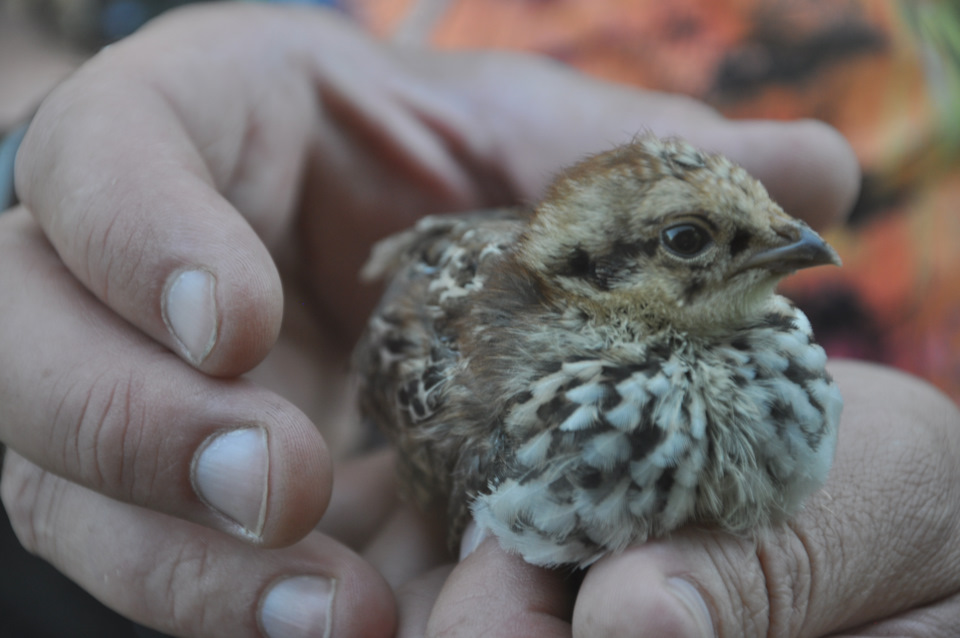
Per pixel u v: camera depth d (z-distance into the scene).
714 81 0.45
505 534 0.27
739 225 0.27
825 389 0.27
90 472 0.27
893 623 0.29
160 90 0.30
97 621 0.35
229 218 0.27
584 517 0.27
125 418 0.27
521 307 0.28
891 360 0.42
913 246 0.42
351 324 0.39
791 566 0.28
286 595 0.28
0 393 0.27
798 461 0.27
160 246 0.27
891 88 0.43
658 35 0.47
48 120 0.29
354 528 0.33
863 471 0.29
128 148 0.28
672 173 0.27
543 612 0.27
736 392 0.27
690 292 0.27
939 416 0.31
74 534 0.29
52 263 0.28
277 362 0.36
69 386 0.27
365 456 0.35
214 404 0.27
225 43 0.33
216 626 0.29
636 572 0.27
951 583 0.30
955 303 0.42
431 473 0.30
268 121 0.34
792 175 0.33
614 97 0.36
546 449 0.27
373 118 0.36
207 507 0.27
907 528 0.29
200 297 0.27
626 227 0.27
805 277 0.43
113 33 0.46
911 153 0.42
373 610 0.28
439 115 0.37
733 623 0.27
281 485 0.27
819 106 0.44
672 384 0.27
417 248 0.33
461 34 0.50
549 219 0.28
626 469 0.27
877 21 0.45
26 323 0.27
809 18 0.45
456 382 0.29
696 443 0.27
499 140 0.36
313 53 0.36
